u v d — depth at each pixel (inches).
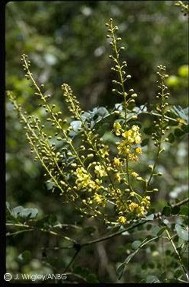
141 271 179.8
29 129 133.3
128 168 132.4
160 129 133.7
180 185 305.0
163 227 137.3
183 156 326.0
